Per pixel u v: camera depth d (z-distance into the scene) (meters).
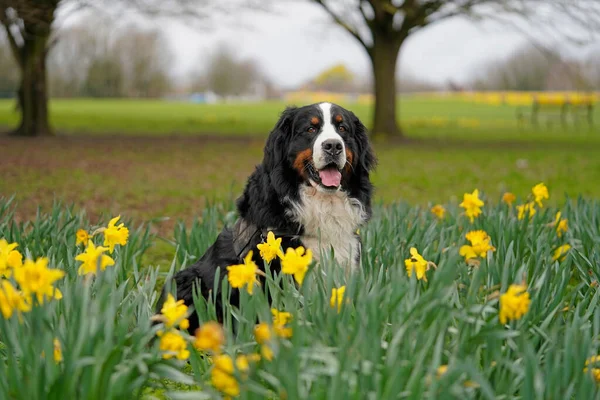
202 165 16.02
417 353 3.04
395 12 20.20
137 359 3.02
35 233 5.24
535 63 74.12
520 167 16.34
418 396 2.73
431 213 7.35
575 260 5.32
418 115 49.44
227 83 98.75
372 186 5.22
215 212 6.50
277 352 2.92
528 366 2.89
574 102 32.81
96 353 2.89
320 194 4.79
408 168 16.00
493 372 3.24
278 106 66.38
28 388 2.80
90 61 79.38
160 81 83.19
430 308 3.19
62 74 79.94
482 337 3.21
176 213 9.88
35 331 3.05
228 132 28.03
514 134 29.36
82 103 65.38
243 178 13.90
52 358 2.89
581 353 3.11
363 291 3.44
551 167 16.33
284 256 3.75
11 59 64.38
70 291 3.45
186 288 4.69
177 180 13.36
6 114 36.47
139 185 12.49
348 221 4.89
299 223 4.73
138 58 80.81
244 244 4.68
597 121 40.31
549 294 4.14
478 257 4.39
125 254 5.11
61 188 11.63
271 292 3.83
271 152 4.87
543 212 6.30
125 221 6.33
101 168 14.73
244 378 2.80
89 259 3.57
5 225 5.50
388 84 24.09
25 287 3.06
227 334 3.47
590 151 20.69
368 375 2.80
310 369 2.87
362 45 24.31
